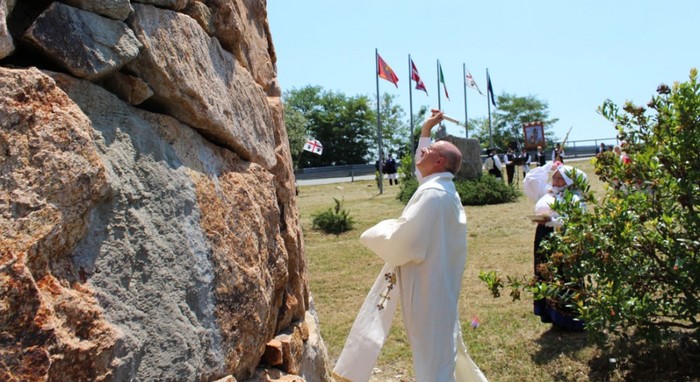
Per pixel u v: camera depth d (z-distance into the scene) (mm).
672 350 5082
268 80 3957
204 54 2789
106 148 2141
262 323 2879
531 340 5930
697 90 4848
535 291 5055
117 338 1940
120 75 2346
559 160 6473
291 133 33562
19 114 1794
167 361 2191
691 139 4867
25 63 2084
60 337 1754
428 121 4473
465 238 3830
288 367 3258
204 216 2572
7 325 1644
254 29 3770
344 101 67250
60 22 2064
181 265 2354
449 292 3682
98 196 1979
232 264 2682
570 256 4898
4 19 1869
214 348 2469
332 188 33688
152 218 2273
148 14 2439
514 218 15141
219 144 2986
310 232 15125
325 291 8883
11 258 1678
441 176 3850
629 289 4715
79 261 1938
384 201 21797
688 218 4797
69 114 1940
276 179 3707
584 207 5414
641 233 4887
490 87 36375
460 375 3900
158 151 2412
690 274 4684
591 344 5535
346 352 3893
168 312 2238
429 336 3617
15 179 1757
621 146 5340
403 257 3609
